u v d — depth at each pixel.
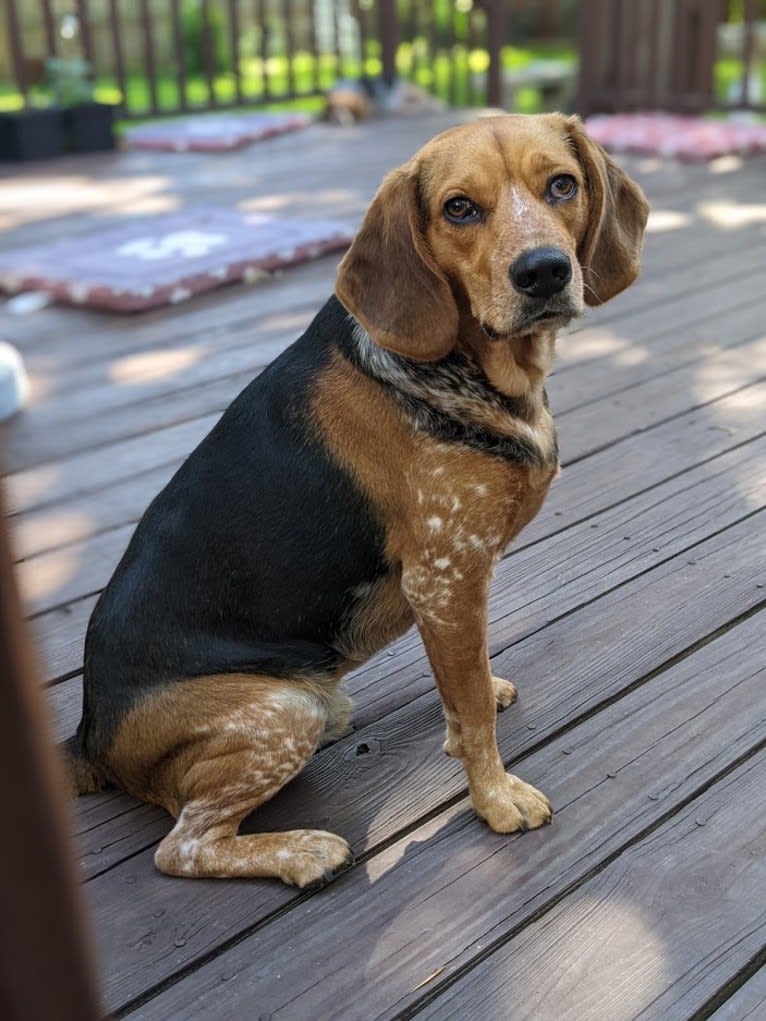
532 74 11.32
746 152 7.75
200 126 8.85
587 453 3.62
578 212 2.14
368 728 2.46
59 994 0.87
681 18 8.63
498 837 2.11
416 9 10.49
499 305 1.97
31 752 0.80
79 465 3.66
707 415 3.86
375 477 2.10
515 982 1.80
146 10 8.80
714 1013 1.72
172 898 2.02
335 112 9.43
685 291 5.12
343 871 2.05
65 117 8.20
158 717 2.11
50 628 2.83
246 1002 1.79
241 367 4.36
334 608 2.18
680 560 3.00
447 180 2.03
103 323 4.93
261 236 5.77
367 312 2.07
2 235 6.12
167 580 2.15
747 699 2.45
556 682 2.55
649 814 2.14
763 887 1.94
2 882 0.82
